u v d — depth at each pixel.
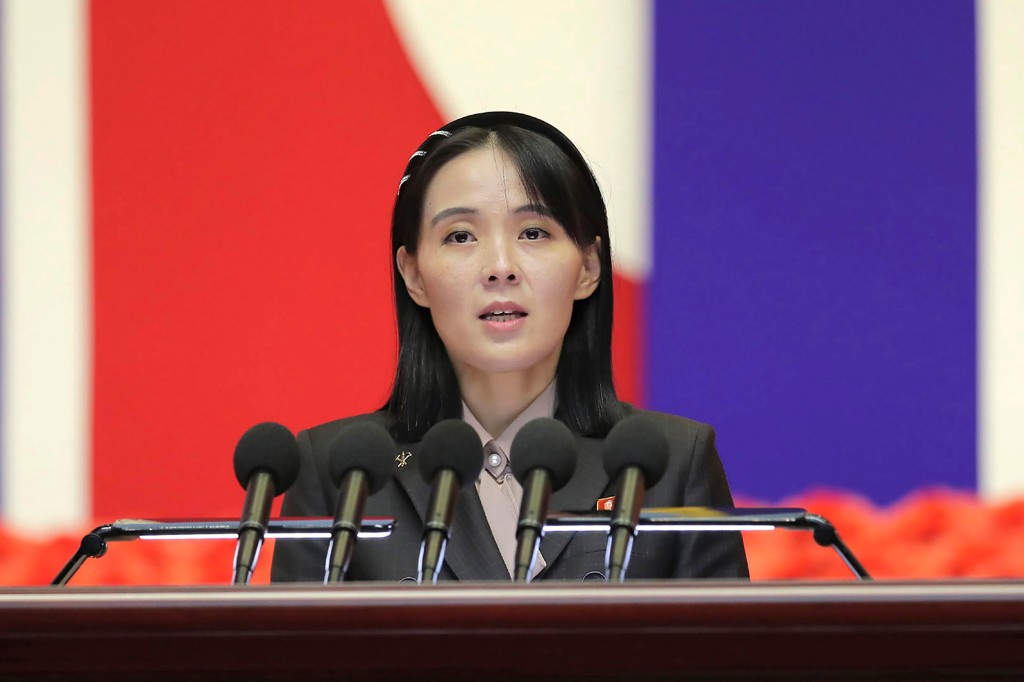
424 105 12.94
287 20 12.95
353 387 12.93
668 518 4.48
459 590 3.27
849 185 12.80
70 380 12.91
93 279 12.95
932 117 12.79
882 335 12.77
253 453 4.61
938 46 12.80
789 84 12.80
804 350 12.77
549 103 12.80
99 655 3.27
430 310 6.16
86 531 12.48
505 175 5.81
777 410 12.73
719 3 12.82
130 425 12.91
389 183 12.96
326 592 3.28
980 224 12.75
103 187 12.97
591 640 3.23
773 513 4.52
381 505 6.01
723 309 12.76
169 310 12.95
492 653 3.25
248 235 12.95
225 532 4.61
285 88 12.95
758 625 3.21
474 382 6.15
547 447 4.45
